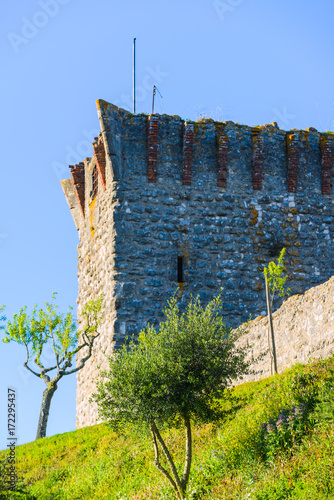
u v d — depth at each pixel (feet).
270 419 48.21
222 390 47.19
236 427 52.54
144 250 89.45
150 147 92.84
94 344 95.45
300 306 66.18
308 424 45.60
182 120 95.40
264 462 44.68
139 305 86.99
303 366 59.41
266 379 61.77
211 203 93.30
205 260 90.79
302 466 41.16
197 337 47.57
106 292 89.92
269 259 93.04
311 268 93.91
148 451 59.21
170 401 45.78
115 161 91.76
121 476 57.93
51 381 101.35
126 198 91.09
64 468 65.67
